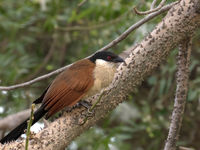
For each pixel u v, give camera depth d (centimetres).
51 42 1284
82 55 1156
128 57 612
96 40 1144
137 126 1111
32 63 1242
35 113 653
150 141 1233
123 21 972
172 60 991
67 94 650
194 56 1127
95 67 684
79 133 606
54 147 580
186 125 1179
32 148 564
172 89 1086
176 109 642
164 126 1127
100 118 618
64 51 1246
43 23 1238
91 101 668
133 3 1021
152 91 1121
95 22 1130
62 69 712
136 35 965
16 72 1102
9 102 1148
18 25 1143
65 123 593
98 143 1009
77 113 605
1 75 1150
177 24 594
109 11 1041
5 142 629
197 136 1170
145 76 615
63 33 1229
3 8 1197
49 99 652
